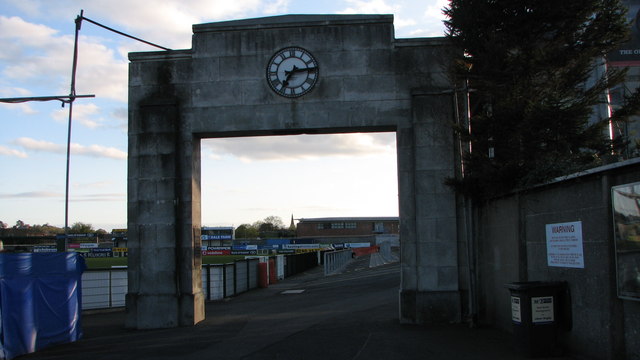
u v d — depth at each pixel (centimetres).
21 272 1182
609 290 788
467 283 1390
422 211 1410
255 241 10912
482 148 1200
